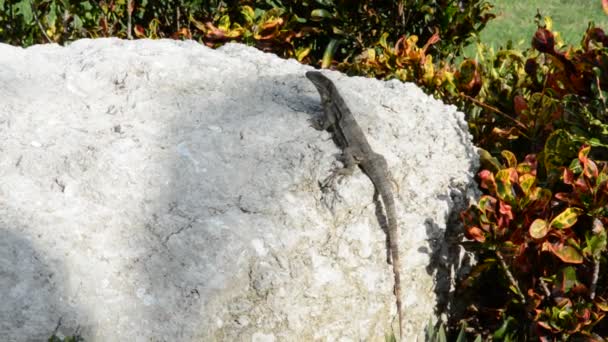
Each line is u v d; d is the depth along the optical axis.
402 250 4.13
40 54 4.39
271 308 3.91
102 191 3.94
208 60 4.41
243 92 4.32
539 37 4.45
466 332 4.32
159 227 3.90
